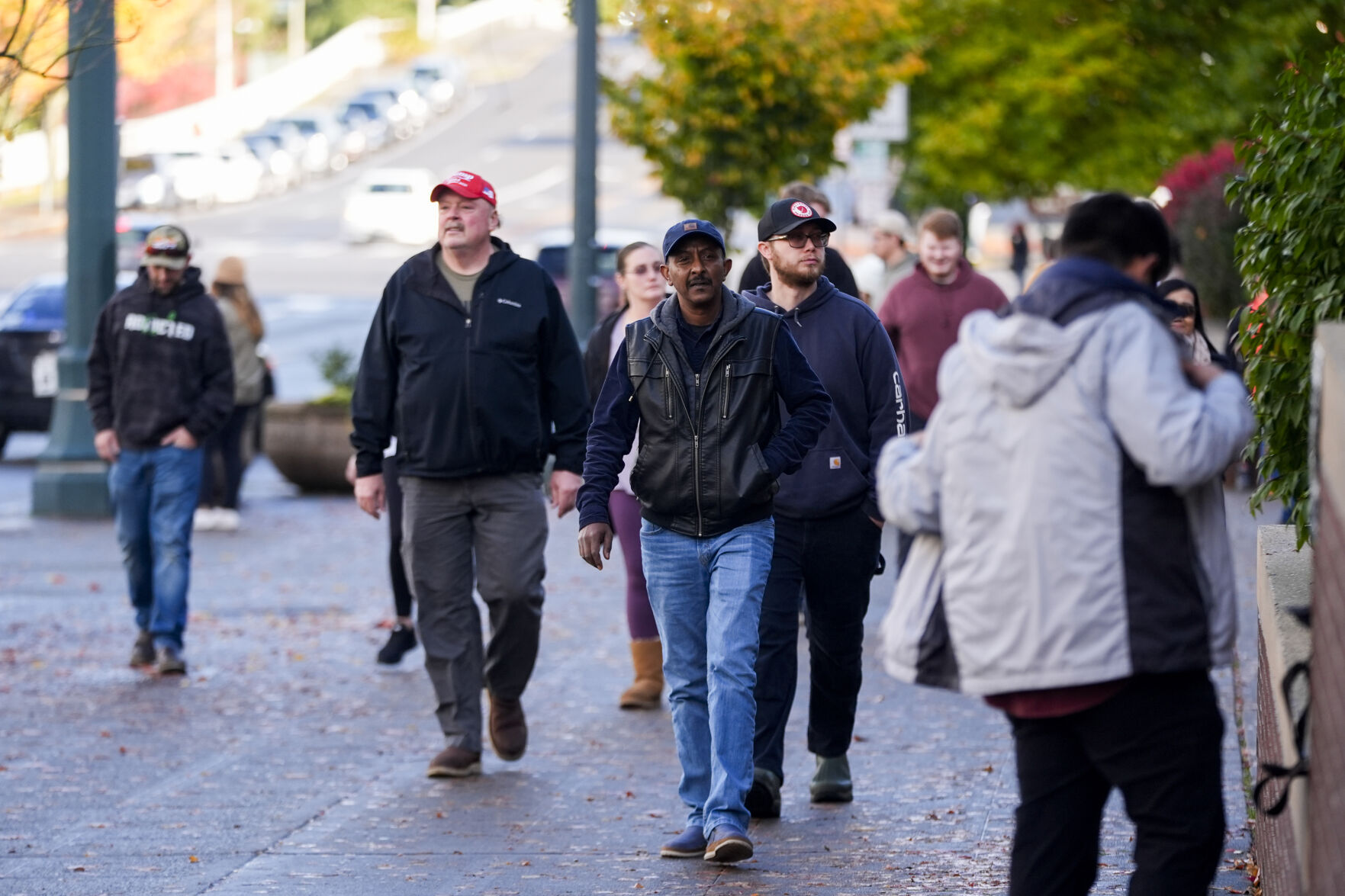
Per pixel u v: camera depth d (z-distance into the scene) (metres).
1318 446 10.40
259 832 18.86
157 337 27.81
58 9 23.53
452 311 21.03
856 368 19.17
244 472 52.34
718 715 17.08
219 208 186.75
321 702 25.80
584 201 47.75
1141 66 69.88
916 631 11.44
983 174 72.75
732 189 48.78
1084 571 10.58
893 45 63.69
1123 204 11.34
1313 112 15.38
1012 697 11.17
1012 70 70.94
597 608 33.47
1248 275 16.27
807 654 29.23
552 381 21.70
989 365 10.77
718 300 17.39
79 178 45.50
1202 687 10.96
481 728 21.64
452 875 17.09
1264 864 14.95
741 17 46.97
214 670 28.19
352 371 56.03
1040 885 11.30
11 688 26.69
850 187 63.19
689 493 17.27
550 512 47.62
